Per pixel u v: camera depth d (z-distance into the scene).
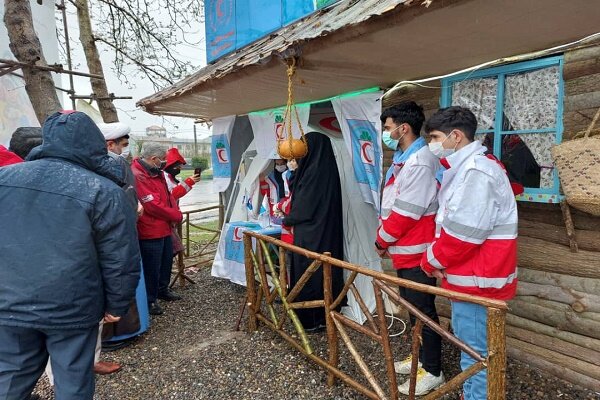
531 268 2.68
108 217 1.81
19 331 1.74
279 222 4.26
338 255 3.47
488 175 1.80
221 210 6.06
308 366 2.84
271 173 4.53
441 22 1.75
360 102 3.28
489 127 2.77
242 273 4.49
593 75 2.26
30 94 3.41
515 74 2.62
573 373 2.49
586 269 2.40
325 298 2.49
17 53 3.30
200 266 5.73
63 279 1.71
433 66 2.64
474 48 2.23
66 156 1.83
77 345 1.82
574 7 1.61
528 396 2.41
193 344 3.27
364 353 2.99
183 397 2.54
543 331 2.63
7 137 4.28
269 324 3.23
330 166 3.44
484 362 1.62
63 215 1.73
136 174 3.68
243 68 2.66
